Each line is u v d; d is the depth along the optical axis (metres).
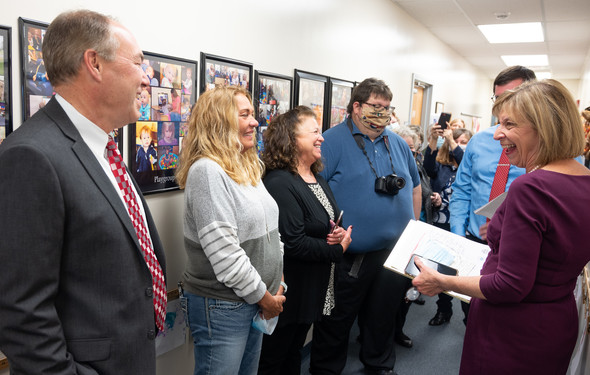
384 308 2.14
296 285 1.64
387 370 2.19
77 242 0.82
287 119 1.69
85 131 0.89
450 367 2.38
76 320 0.84
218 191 1.22
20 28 1.10
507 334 1.05
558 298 1.02
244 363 1.48
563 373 1.07
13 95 1.11
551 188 0.95
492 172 1.88
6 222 0.74
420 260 1.27
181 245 1.70
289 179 1.61
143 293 0.92
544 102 0.99
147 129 1.46
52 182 0.76
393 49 3.67
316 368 2.13
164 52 1.50
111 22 0.88
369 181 1.93
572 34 4.60
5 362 1.16
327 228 1.68
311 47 2.45
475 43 5.27
